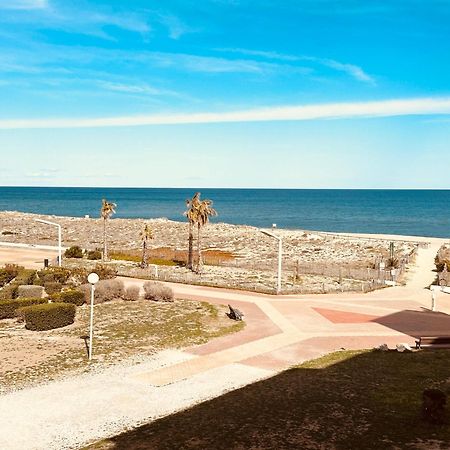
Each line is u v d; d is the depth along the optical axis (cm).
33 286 3372
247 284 4112
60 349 2219
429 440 1336
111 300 3341
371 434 1373
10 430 1417
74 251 5719
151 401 1650
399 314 3091
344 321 2889
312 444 1312
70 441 1351
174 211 19200
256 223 14112
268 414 1523
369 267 5422
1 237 7356
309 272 4925
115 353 2172
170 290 3334
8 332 2500
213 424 1450
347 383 1822
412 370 1983
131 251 6303
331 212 18888
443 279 4209
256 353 2233
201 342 2384
